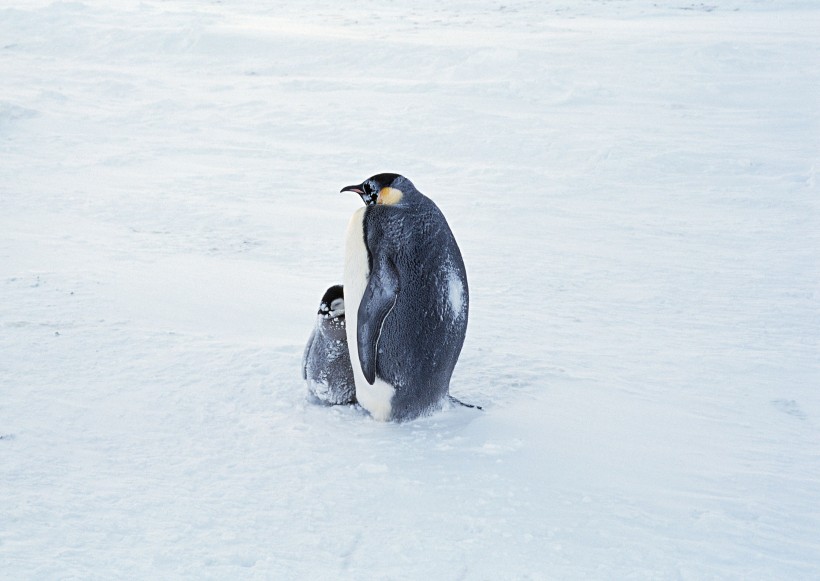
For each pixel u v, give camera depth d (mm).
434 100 24219
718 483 4637
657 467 4816
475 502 4246
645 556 3754
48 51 32938
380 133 20031
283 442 4938
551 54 30859
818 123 22172
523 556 3721
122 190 14008
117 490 4211
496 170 17188
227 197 13938
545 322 8211
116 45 32969
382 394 5293
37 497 4066
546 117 22531
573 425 5410
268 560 3586
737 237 12742
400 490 4344
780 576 3617
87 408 5289
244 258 10234
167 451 4750
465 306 5445
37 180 14398
